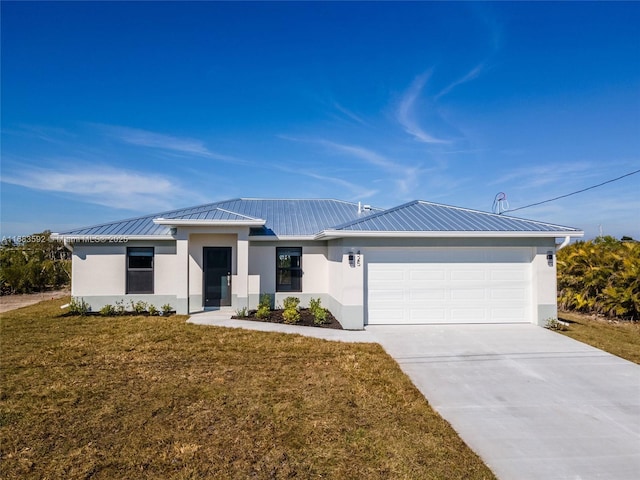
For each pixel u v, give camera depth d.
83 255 14.74
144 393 6.65
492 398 6.67
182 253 14.14
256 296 15.25
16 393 6.61
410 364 8.45
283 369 7.97
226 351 9.30
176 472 4.33
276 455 4.70
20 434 5.17
